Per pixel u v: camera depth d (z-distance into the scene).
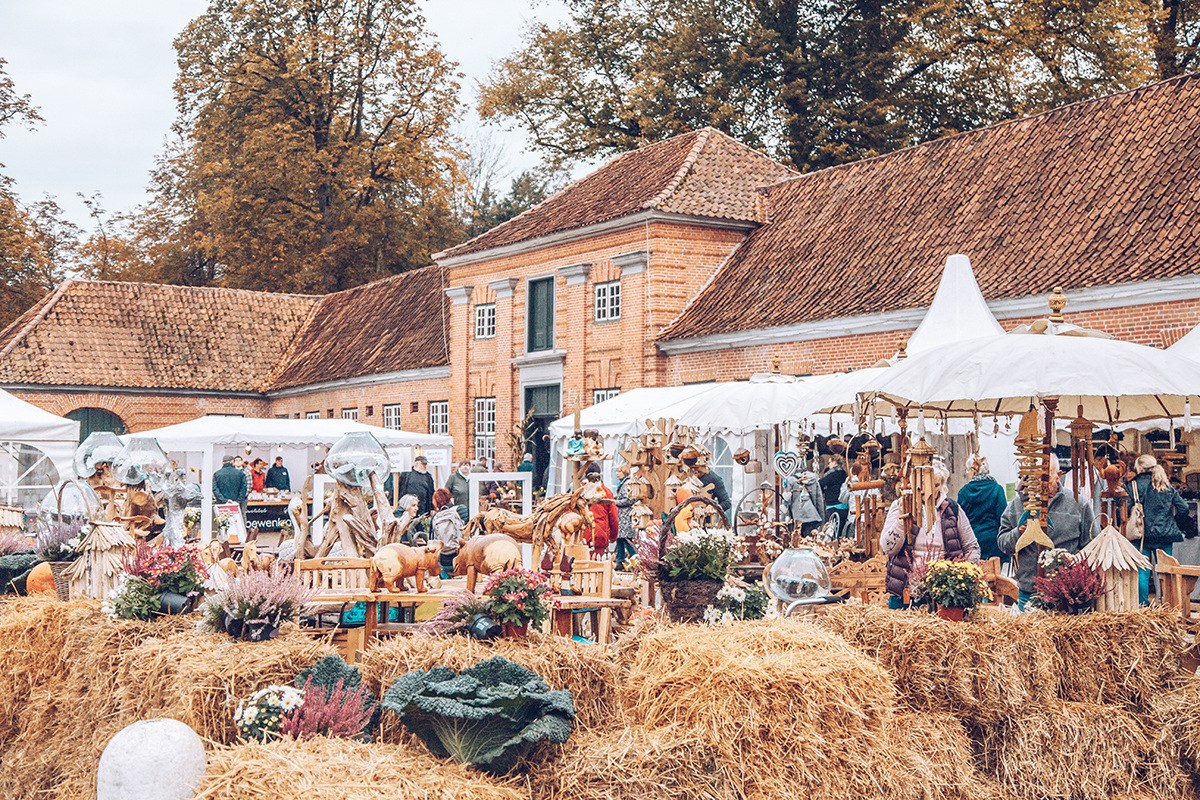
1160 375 8.19
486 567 7.85
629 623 9.07
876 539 11.37
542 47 40.25
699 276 25.86
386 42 45.81
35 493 21.16
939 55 34.66
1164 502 10.42
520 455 27.81
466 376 32.12
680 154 28.14
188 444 17.83
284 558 11.56
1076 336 9.59
